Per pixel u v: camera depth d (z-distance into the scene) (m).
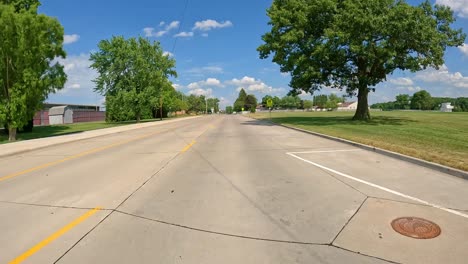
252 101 166.12
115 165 9.28
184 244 3.89
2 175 8.38
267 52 28.17
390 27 20.38
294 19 25.72
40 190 6.57
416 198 5.45
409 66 22.23
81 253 3.70
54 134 26.84
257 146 12.82
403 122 24.77
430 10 23.22
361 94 28.52
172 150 12.23
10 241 4.05
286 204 5.29
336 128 19.91
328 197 5.61
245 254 3.61
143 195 5.98
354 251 3.63
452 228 4.18
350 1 21.69
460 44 23.30
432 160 8.20
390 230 4.16
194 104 147.62
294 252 3.64
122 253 3.68
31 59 21.33
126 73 47.12
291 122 29.31
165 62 52.06
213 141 15.29
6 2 25.47
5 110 20.47
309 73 24.33
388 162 8.75
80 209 5.24
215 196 5.82
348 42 22.45
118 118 58.44
